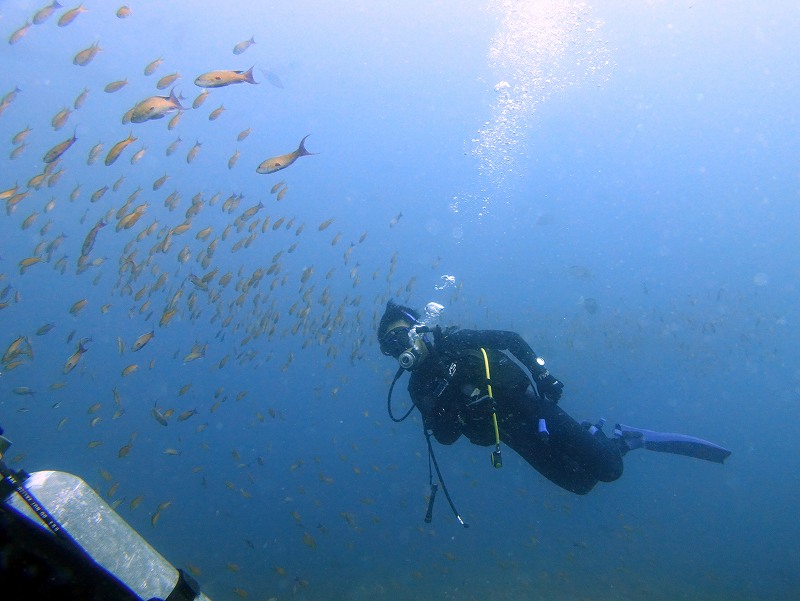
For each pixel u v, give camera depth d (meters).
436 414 4.19
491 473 14.39
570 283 30.28
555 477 4.57
